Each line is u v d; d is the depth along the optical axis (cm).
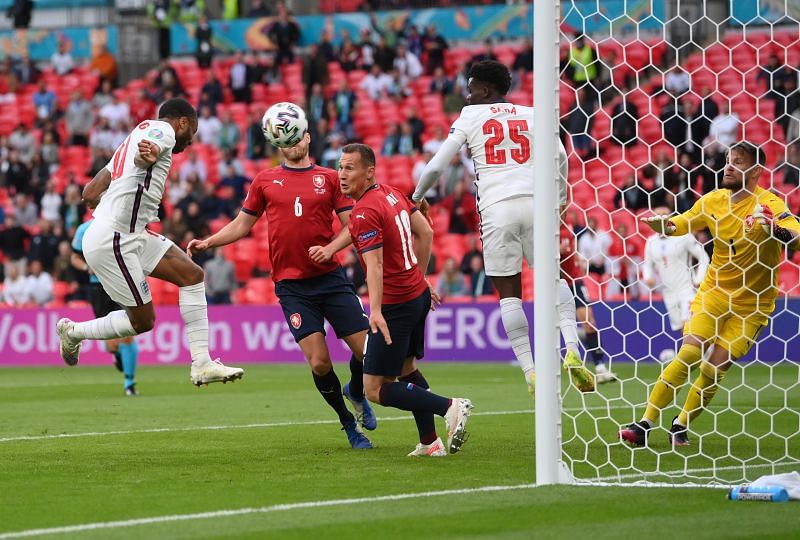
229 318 7794
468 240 7881
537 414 2328
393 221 2709
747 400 4391
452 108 8850
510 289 3023
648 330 6425
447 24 9519
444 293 7494
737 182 2895
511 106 3012
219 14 10575
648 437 3180
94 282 4575
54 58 10338
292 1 10262
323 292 3005
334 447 3039
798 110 7075
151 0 10369
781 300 6203
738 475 2506
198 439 3272
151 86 9612
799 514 1958
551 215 2316
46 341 8075
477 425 3556
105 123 9400
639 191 6794
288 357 7638
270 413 4144
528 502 2088
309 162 3038
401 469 2566
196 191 8538
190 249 2959
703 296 2994
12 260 8525
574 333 2866
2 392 5391
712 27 7912
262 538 1778
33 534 1825
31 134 9525
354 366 3062
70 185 8688
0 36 10688
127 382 5209
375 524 1886
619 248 6731
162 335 7919
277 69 9612
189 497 2197
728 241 2939
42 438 3338
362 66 9425
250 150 9100
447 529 1839
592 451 2891
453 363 7200
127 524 1905
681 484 2294
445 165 3002
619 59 7950
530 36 9350
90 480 2445
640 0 8038
